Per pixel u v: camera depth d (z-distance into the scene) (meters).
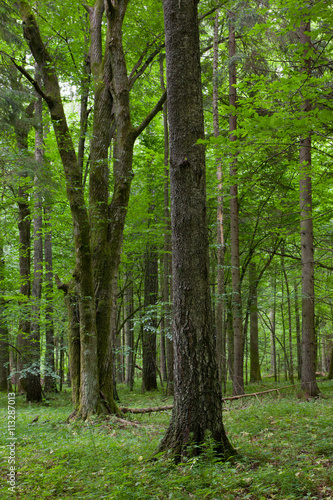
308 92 6.42
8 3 10.34
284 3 6.60
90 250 9.51
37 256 15.60
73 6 11.87
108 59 10.77
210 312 5.07
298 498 3.38
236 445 5.52
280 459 4.58
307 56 6.62
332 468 3.88
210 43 15.55
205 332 4.98
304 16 6.21
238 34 13.82
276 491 3.59
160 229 14.53
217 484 3.81
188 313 4.99
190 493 3.72
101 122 10.62
